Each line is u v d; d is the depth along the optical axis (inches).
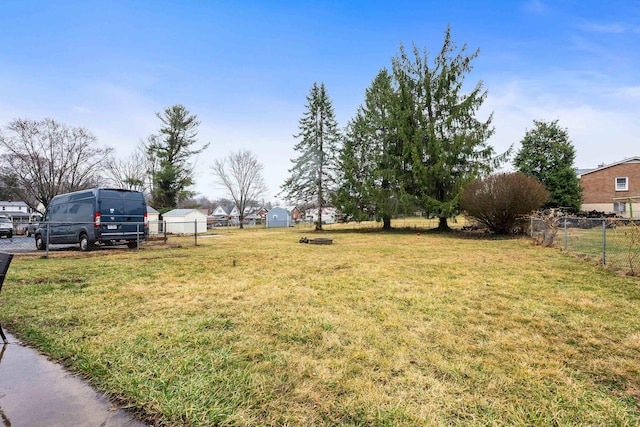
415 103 742.5
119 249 425.1
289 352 99.7
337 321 130.0
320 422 64.8
